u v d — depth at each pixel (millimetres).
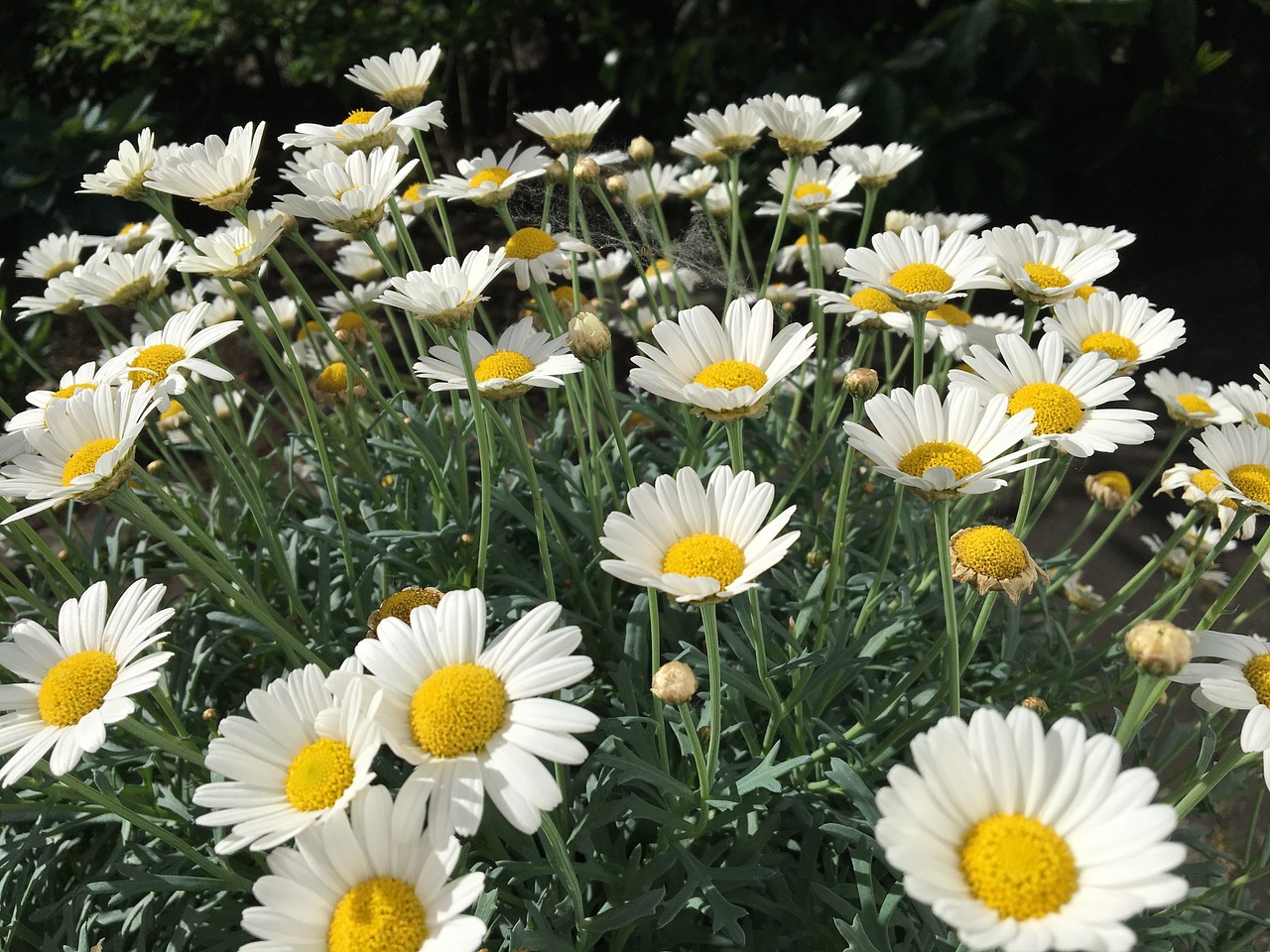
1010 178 843
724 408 231
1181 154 894
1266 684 203
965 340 361
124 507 240
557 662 187
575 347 270
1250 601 544
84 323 828
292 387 483
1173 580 384
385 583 346
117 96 1029
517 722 181
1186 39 812
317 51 906
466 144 1029
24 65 1013
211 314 459
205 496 438
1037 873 150
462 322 273
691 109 920
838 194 417
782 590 350
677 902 237
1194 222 885
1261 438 268
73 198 831
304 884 172
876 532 383
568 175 405
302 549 370
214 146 324
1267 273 812
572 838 245
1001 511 625
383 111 344
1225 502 278
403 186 487
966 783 161
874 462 232
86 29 928
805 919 259
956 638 220
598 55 1070
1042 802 159
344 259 499
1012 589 225
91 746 192
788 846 277
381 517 370
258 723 187
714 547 201
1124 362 277
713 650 214
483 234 875
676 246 580
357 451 380
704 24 949
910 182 801
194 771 294
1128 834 150
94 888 246
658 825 273
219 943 257
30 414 277
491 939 258
